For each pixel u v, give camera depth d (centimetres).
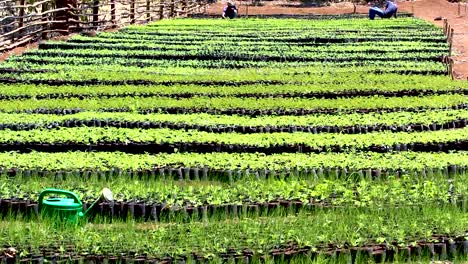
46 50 2883
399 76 2381
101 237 1030
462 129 1719
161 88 2175
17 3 3397
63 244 1009
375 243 1040
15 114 1802
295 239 1035
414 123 1781
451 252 1052
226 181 1402
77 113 1827
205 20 4616
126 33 3609
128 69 2517
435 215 1135
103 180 1352
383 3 6253
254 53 2889
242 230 1060
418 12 5553
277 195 1230
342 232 1053
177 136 1611
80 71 2420
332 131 1756
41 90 2109
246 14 5372
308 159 1447
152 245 1007
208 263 980
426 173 1407
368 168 1406
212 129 1744
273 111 1909
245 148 1573
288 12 5788
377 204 1202
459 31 4062
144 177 1386
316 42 3381
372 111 1938
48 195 1191
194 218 1176
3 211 1182
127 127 1770
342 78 2350
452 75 2428
